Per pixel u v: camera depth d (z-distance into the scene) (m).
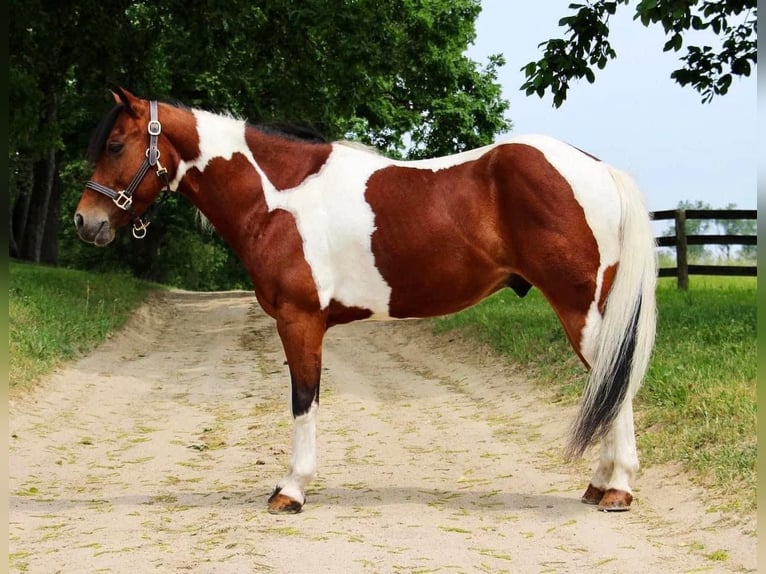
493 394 9.27
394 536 4.77
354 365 12.21
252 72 18.17
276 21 16.73
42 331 11.89
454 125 28.98
